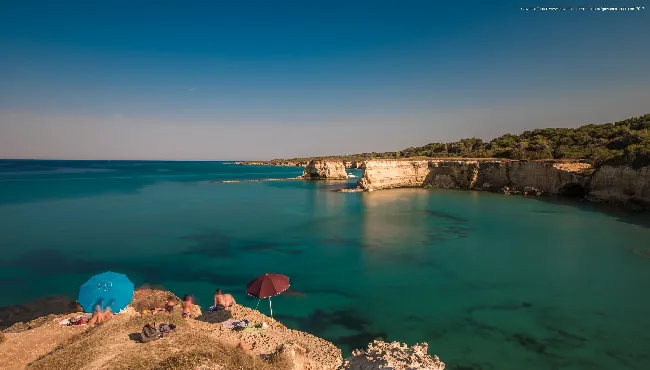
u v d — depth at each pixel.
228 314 17.33
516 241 34.62
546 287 23.06
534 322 18.44
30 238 36.59
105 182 108.00
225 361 10.64
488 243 34.03
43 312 19.72
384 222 44.66
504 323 18.36
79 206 58.47
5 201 63.38
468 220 45.28
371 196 70.62
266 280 14.98
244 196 74.06
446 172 83.62
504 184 73.50
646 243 33.03
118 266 27.81
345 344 16.31
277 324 17.16
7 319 18.83
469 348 16.06
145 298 20.16
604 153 65.06
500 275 25.34
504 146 103.62
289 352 12.72
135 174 156.00
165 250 32.34
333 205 59.88
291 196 73.50
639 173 48.72
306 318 18.95
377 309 20.06
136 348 10.84
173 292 22.73
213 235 38.25
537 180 67.06
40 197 69.38
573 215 46.97
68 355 10.94
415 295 21.97
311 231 40.00
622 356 15.34
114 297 14.55
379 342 14.99
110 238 36.81
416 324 18.33
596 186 56.81
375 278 24.94
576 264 27.56
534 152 82.06
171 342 11.33
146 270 26.97
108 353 10.55
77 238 36.78
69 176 132.88
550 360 15.11
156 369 9.48
